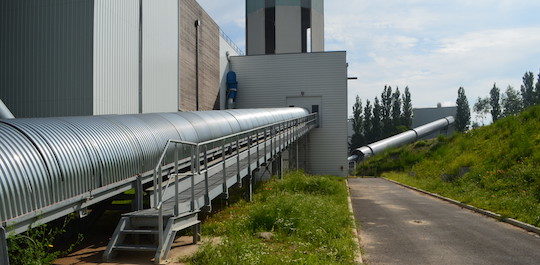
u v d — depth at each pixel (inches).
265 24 1718.8
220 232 363.6
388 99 2989.7
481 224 438.6
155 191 280.4
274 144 723.4
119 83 715.4
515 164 697.0
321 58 1483.8
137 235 302.5
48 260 253.3
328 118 1472.7
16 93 677.9
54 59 661.9
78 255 297.6
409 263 286.0
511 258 299.4
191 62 1079.6
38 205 258.2
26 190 249.4
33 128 290.7
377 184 1059.3
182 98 1008.2
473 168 801.6
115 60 705.0
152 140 422.0
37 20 673.0
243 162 560.7
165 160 444.5
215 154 594.2
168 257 280.5
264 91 1507.1
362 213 524.7
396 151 1734.7
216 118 674.2
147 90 813.2
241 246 277.9
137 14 779.4
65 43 658.8
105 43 678.5
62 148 291.9
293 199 434.6
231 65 1521.9
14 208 239.9
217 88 1341.0
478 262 288.8
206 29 1223.5
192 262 267.1
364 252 316.8
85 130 335.6
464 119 2886.3
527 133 815.7
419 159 1449.3
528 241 354.6
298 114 1299.2
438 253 313.6
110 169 337.1
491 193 606.2
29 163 258.1
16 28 682.2
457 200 629.0
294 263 255.6
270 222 369.7
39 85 666.8
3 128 273.6
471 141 1069.8
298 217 372.2
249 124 823.1
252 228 362.0
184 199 344.2
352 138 3002.0
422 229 411.5
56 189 274.2
